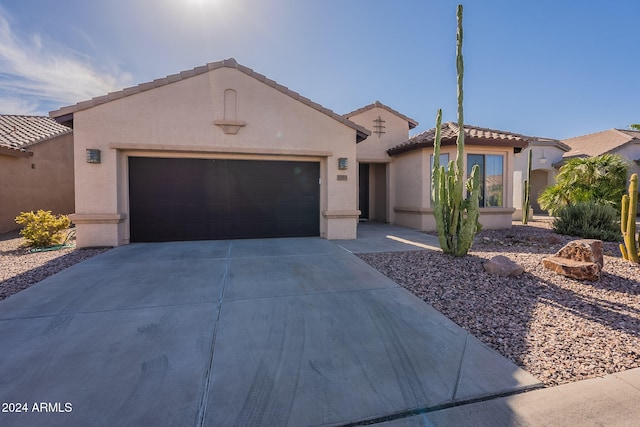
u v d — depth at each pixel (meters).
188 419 2.30
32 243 9.30
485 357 3.20
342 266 6.79
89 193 8.74
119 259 7.38
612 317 4.20
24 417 2.29
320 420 2.32
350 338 3.59
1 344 3.40
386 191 16.05
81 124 8.66
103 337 3.58
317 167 10.77
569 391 2.66
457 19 6.95
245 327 3.86
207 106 9.38
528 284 5.53
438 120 7.49
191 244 9.30
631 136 26.06
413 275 6.09
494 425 2.27
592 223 10.38
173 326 3.87
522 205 17.88
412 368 3.00
